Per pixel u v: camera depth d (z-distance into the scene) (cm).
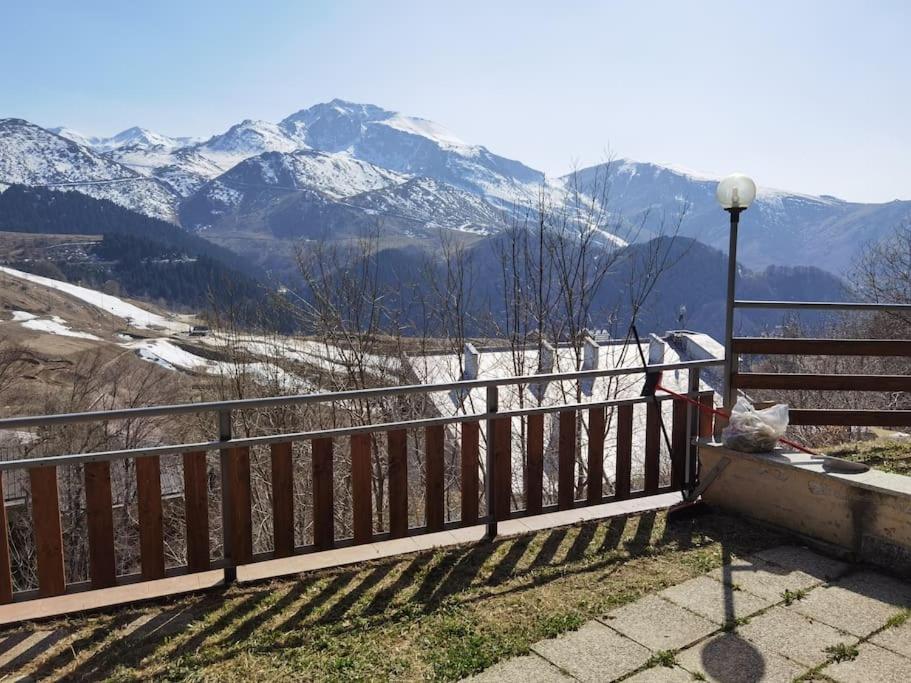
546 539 423
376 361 1158
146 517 350
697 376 496
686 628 312
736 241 507
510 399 1173
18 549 1121
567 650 295
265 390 1238
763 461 425
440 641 306
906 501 358
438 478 415
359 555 400
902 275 1644
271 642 308
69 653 303
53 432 1838
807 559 387
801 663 282
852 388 557
